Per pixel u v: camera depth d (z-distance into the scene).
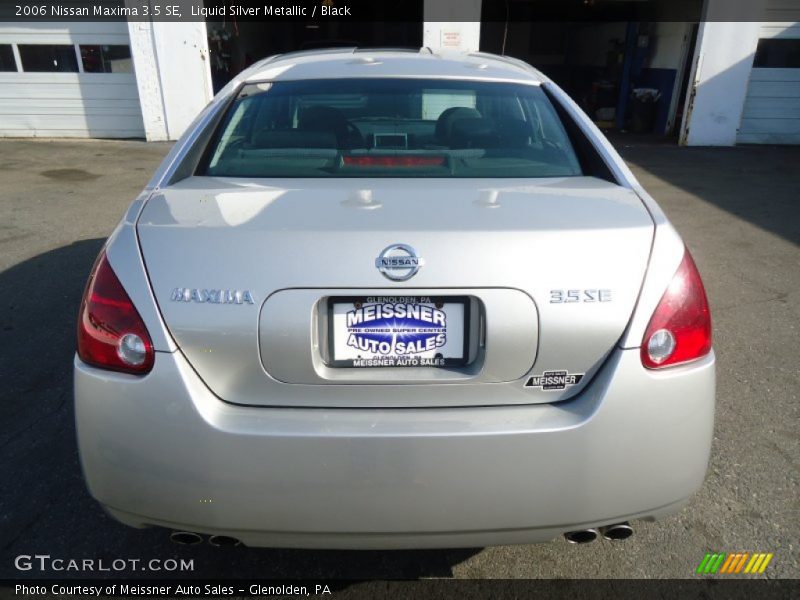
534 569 2.05
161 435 1.50
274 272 1.50
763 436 2.71
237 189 1.83
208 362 1.52
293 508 1.52
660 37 13.05
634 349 1.53
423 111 2.33
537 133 2.27
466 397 1.56
